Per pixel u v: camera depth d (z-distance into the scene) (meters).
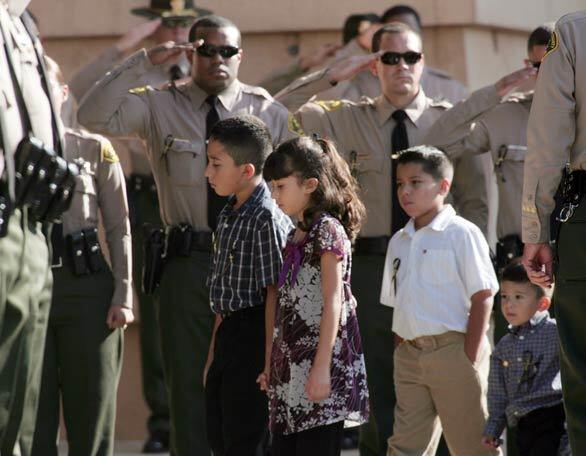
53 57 23.88
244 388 14.15
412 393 15.88
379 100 18.61
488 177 19.22
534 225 12.88
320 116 18.70
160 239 17.62
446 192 16.02
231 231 14.29
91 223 16.52
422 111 18.72
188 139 17.73
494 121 18.39
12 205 11.23
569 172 12.70
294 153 13.05
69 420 16.36
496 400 15.97
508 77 18.05
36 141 11.43
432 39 23.75
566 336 12.65
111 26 23.70
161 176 17.89
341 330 12.91
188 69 21.98
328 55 22.00
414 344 15.79
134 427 23.36
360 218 13.43
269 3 23.75
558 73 12.70
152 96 17.98
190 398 17.31
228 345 14.24
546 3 24.78
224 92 18.03
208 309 17.41
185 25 21.92
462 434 15.69
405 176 15.98
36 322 11.91
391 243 16.36
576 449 12.55
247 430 14.15
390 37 18.53
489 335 21.14
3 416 11.54
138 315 23.03
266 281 13.98
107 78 17.78
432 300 15.63
